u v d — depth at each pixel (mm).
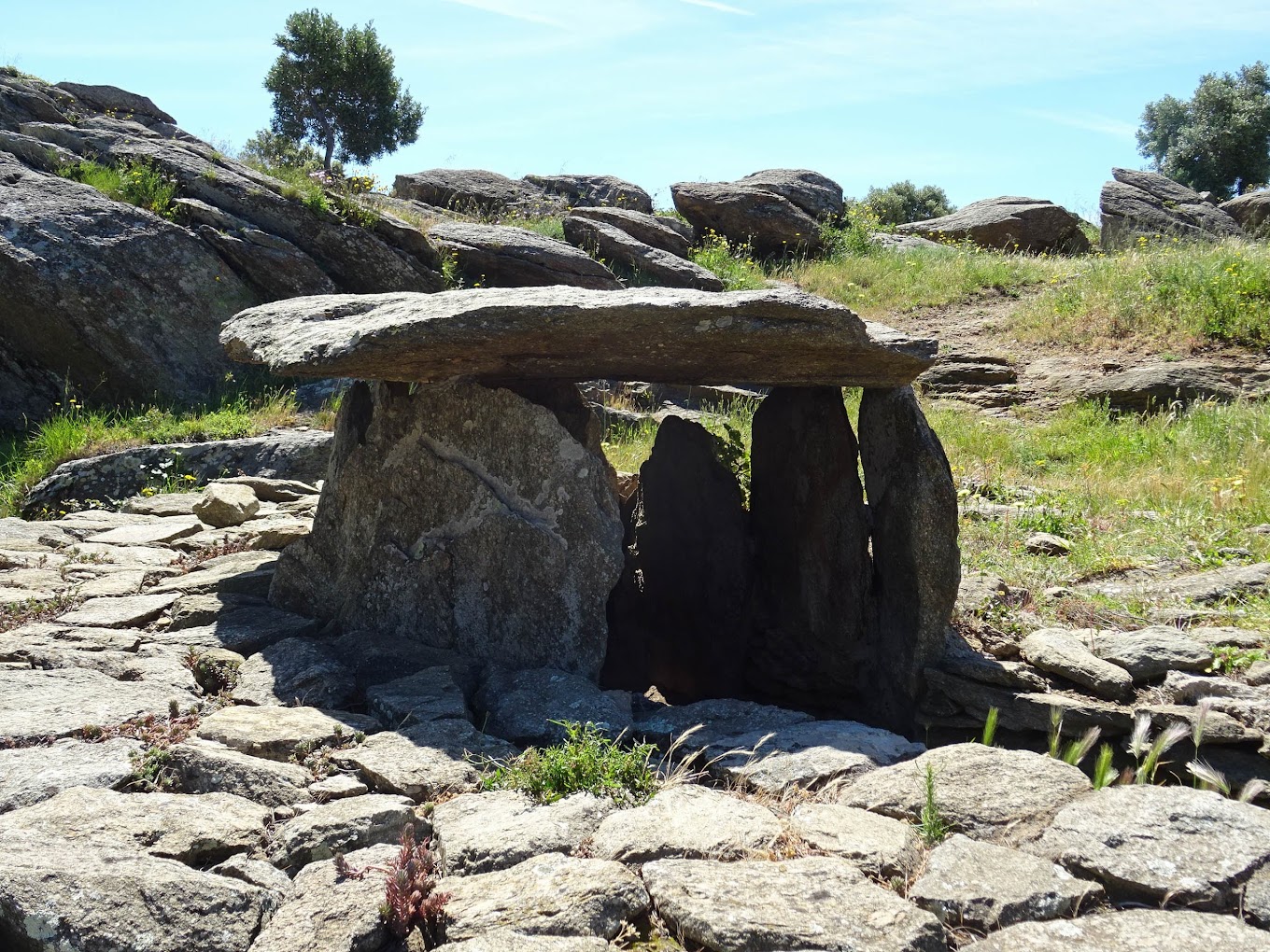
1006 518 7070
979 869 2656
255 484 8328
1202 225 20422
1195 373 11375
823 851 2793
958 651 4516
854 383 4629
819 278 17625
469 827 2900
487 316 3988
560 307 3961
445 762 3389
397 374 4453
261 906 2500
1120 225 20578
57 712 3615
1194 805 2910
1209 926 2422
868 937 2338
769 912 2416
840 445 4898
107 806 2867
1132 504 7547
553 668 4441
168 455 9156
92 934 2316
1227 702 3885
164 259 11836
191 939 2363
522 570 4699
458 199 19594
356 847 2818
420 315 4062
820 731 3795
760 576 5316
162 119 15523
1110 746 3953
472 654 4715
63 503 8930
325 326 4598
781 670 5125
